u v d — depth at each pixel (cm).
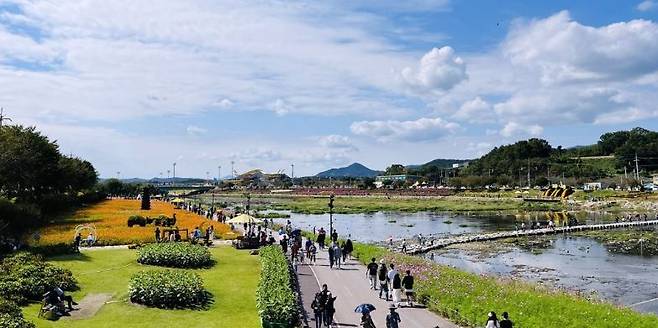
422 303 3322
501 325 2389
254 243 5662
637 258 6694
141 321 2783
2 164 7388
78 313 2872
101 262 4422
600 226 9919
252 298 3422
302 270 4481
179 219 8275
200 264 4450
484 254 7069
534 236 8938
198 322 2822
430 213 14725
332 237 5594
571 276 5534
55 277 3291
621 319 2472
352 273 4341
